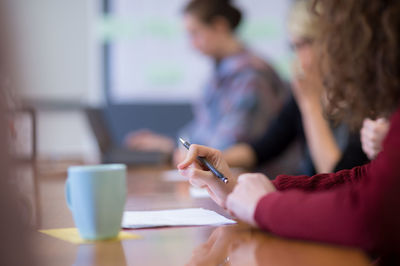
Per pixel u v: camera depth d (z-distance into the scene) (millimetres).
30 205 1347
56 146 6180
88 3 6242
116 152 3445
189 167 1160
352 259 743
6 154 475
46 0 6102
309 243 850
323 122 2582
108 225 925
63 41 6184
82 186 908
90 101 6289
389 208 760
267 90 4578
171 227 1059
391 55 873
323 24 982
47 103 6152
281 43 6422
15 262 613
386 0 887
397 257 783
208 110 5066
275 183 1211
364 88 919
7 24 349
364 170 1198
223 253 811
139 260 778
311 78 2529
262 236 925
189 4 4973
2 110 461
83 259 785
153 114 6414
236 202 953
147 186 1997
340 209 808
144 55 6383
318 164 2619
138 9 6352
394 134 798
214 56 4961
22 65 424
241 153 3055
